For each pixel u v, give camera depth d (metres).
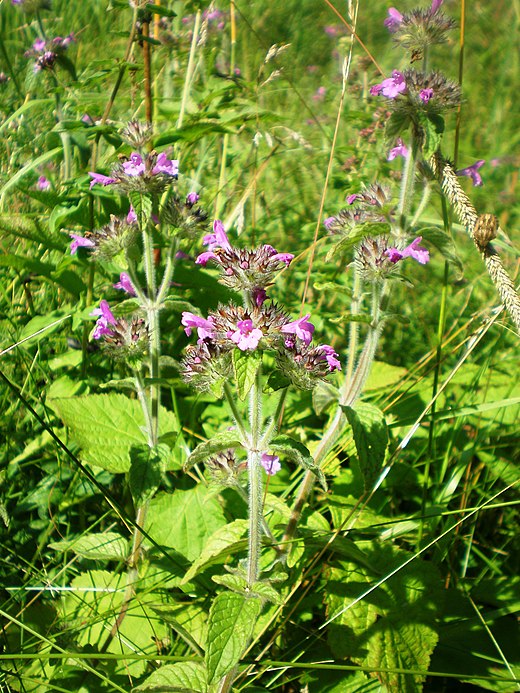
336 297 0.43
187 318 0.22
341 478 0.32
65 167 0.40
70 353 0.36
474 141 0.64
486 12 0.80
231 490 0.31
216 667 0.20
